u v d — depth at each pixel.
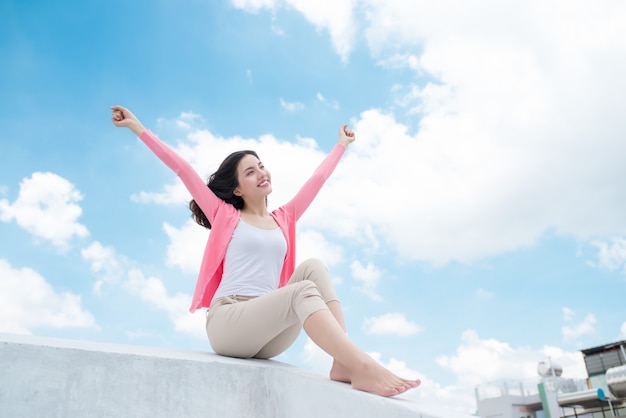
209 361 1.62
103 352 1.46
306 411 1.52
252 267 2.05
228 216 2.19
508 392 14.23
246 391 1.66
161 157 2.23
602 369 12.29
